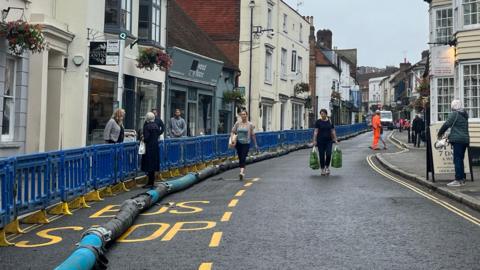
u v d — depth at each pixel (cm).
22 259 663
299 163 2097
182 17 3084
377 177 1555
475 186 1240
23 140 1393
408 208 1015
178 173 1606
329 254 682
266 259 659
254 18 3491
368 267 624
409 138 3403
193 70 2581
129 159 1295
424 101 2939
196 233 806
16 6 1320
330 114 6009
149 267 630
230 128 3203
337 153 1658
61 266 567
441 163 1334
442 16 2453
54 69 1565
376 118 2919
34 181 838
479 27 1825
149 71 2106
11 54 1312
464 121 1262
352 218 912
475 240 758
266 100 3581
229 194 1202
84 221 895
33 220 877
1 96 1270
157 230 830
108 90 1778
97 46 1594
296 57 4262
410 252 691
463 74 1870
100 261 628
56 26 1455
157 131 1317
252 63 3475
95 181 1095
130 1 1873
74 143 1592
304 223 871
